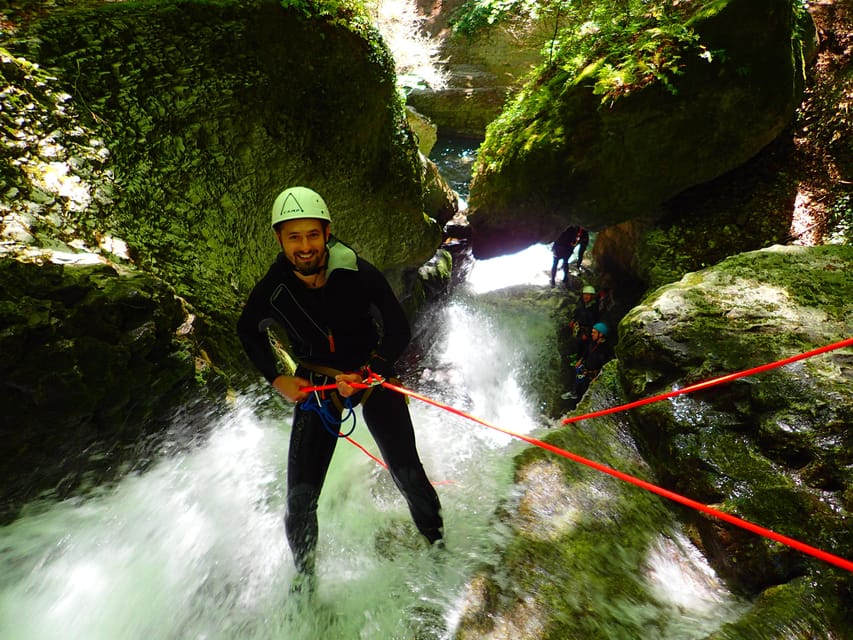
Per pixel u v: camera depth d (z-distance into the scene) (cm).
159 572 243
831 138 764
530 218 746
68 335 229
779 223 717
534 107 751
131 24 382
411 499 249
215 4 420
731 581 254
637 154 678
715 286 379
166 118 378
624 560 258
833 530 239
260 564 256
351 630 224
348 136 506
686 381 319
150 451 271
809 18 820
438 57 1435
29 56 329
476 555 257
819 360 302
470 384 674
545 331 782
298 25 460
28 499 230
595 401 368
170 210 360
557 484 300
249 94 425
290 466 235
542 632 220
